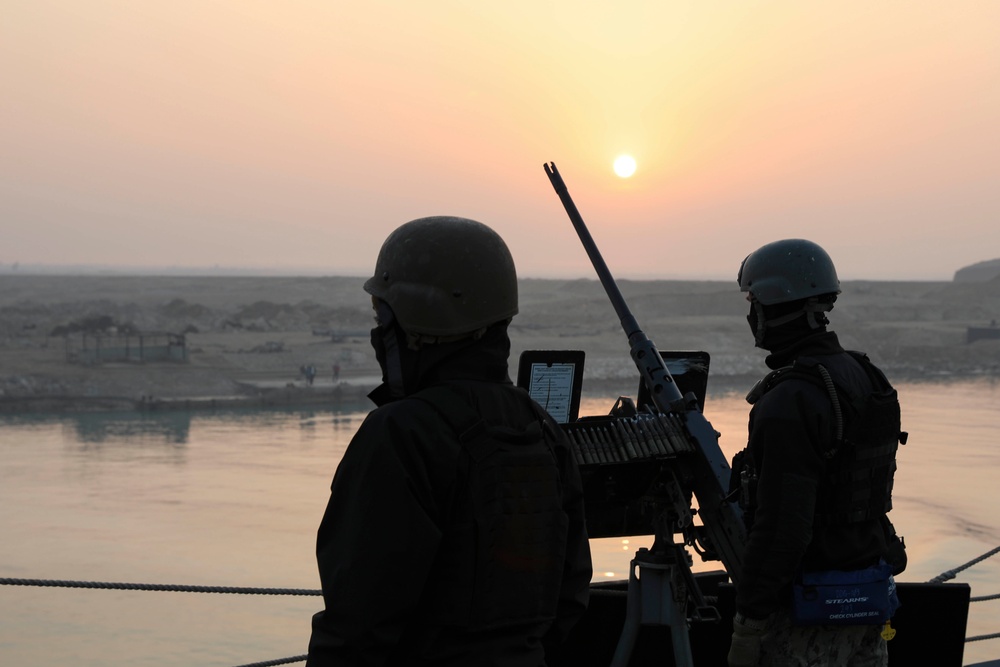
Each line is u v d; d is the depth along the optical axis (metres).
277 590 4.07
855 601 3.09
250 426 75.44
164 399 89.94
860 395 3.13
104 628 29.61
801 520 2.98
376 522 1.93
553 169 3.80
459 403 2.09
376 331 2.27
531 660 2.07
